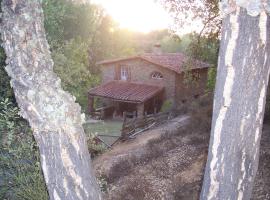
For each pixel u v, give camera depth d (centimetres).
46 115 306
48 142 314
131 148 1148
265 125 1027
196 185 726
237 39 275
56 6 713
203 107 1450
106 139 1389
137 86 1977
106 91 1945
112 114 2020
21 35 301
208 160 312
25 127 430
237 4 270
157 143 1135
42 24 320
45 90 307
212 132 304
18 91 309
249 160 294
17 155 427
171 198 712
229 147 293
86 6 1447
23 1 301
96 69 2431
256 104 282
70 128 317
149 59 1928
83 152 329
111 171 909
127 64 2033
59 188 323
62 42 727
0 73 496
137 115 1856
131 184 795
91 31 1507
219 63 293
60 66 639
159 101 1959
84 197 328
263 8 264
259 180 648
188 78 1495
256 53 272
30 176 441
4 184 460
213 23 1162
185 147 1037
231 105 286
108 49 2712
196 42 1270
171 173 849
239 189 300
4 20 303
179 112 1731
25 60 303
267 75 282
